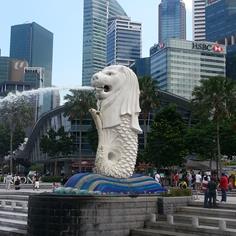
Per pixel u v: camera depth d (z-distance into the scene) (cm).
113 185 1712
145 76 6456
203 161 6675
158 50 15625
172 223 1614
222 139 5794
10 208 2253
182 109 8494
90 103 7269
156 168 5806
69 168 9075
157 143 5469
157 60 15638
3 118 8856
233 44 18400
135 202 1652
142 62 17150
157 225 1628
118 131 1825
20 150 12900
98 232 1508
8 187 4134
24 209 2161
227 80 5712
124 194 1686
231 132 5744
